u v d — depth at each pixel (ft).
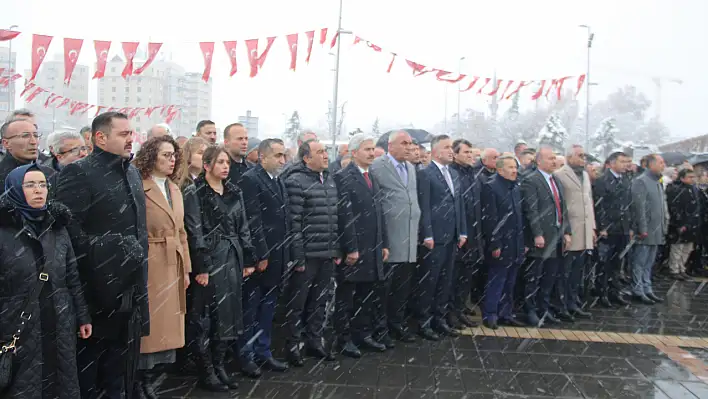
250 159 21.99
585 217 22.89
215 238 14.17
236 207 14.88
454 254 19.93
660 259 34.45
